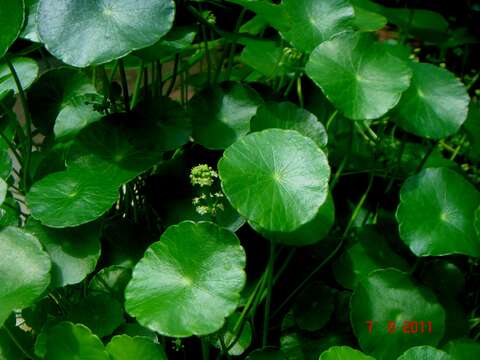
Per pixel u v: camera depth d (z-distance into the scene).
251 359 0.53
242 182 0.47
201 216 0.55
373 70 0.55
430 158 0.71
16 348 0.50
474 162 0.78
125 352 0.47
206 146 0.57
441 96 0.59
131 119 0.56
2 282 0.46
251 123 0.56
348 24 0.60
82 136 0.54
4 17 0.48
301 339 0.57
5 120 0.59
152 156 0.54
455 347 0.55
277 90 0.68
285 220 0.46
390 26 1.09
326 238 0.61
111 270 0.54
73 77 0.61
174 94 0.85
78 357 0.47
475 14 0.93
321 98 0.68
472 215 0.55
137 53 0.54
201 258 0.47
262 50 0.67
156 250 0.47
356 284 0.57
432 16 0.79
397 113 0.57
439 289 0.60
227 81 0.60
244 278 0.46
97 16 0.48
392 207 0.64
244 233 0.59
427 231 0.54
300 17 0.60
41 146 0.61
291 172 0.48
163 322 0.44
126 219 0.58
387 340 0.53
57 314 0.56
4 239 0.48
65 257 0.51
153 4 0.48
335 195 0.65
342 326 0.58
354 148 0.69
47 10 0.48
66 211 0.50
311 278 0.61
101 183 0.52
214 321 0.44
